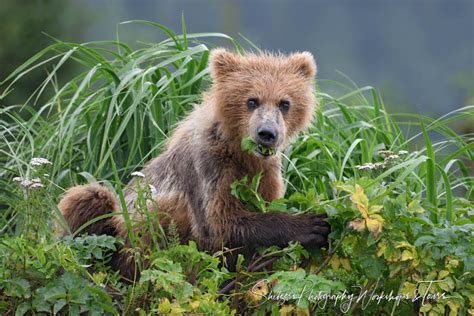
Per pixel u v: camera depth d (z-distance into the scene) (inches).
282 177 468.1
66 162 503.8
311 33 2822.3
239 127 426.0
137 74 500.1
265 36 2768.2
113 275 382.9
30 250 355.6
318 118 503.8
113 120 495.5
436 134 783.7
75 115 480.1
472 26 2743.6
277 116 423.5
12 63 939.3
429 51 2677.2
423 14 2861.7
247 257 412.5
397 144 509.0
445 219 386.6
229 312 376.8
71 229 435.5
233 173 420.5
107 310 351.9
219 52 442.9
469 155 483.2
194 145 430.0
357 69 2490.2
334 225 383.2
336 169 471.8
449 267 365.1
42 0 983.6
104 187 443.5
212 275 371.9
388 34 2748.5
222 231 411.5
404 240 361.7
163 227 430.3
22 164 492.1
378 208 358.9
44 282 356.8
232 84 432.5
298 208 460.4
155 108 494.9
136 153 497.7
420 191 454.3
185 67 513.0
